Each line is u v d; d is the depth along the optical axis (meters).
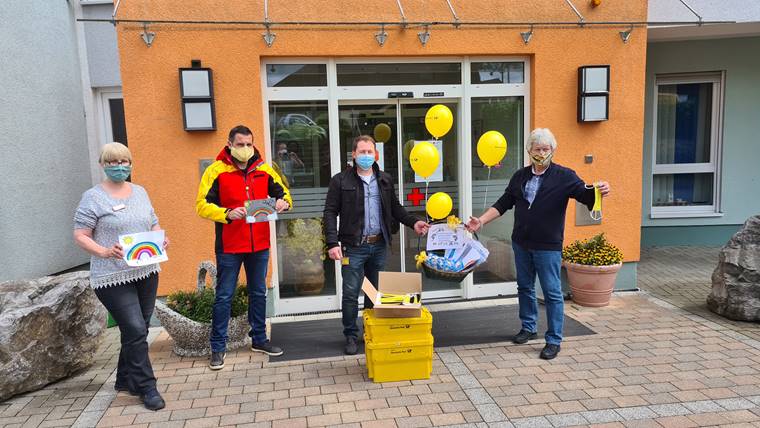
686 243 8.21
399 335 3.68
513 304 5.45
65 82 6.61
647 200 8.12
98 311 4.14
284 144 5.20
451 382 3.67
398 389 3.59
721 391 3.43
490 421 3.13
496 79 5.49
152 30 4.74
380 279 3.99
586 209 5.61
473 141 5.56
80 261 6.95
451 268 3.91
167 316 4.12
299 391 3.59
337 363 4.07
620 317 4.98
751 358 3.94
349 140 5.35
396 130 5.43
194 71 4.73
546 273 4.06
